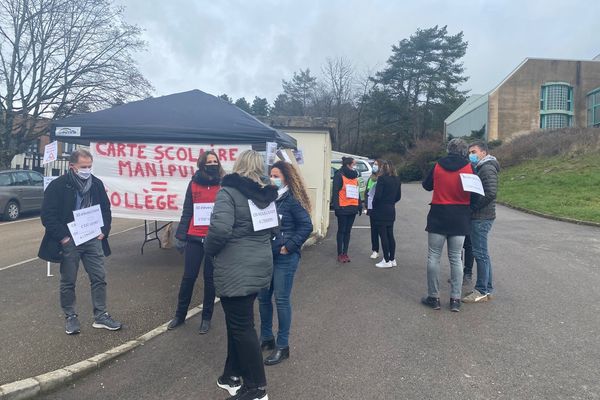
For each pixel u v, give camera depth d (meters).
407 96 52.06
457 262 5.76
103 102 24.98
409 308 5.92
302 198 4.47
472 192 5.70
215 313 5.85
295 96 66.44
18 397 3.80
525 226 12.44
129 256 8.88
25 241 11.17
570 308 5.81
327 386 3.98
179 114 7.56
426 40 51.38
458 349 4.68
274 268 4.43
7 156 23.31
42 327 5.26
